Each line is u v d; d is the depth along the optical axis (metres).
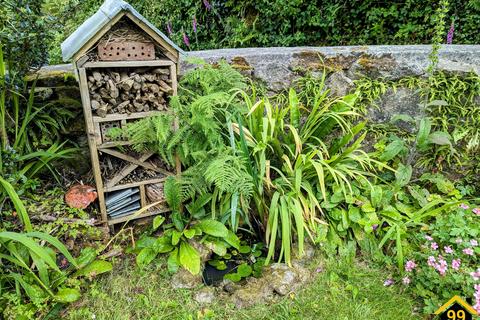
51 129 1.99
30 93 1.81
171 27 4.02
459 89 2.17
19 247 1.55
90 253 1.66
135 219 1.93
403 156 2.21
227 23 3.67
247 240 2.00
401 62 2.22
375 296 1.65
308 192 1.84
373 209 1.89
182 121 1.79
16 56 1.71
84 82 1.57
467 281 1.50
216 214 1.93
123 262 1.73
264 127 1.81
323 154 2.10
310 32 3.48
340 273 1.76
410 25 3.17
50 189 1.94
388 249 1.86
